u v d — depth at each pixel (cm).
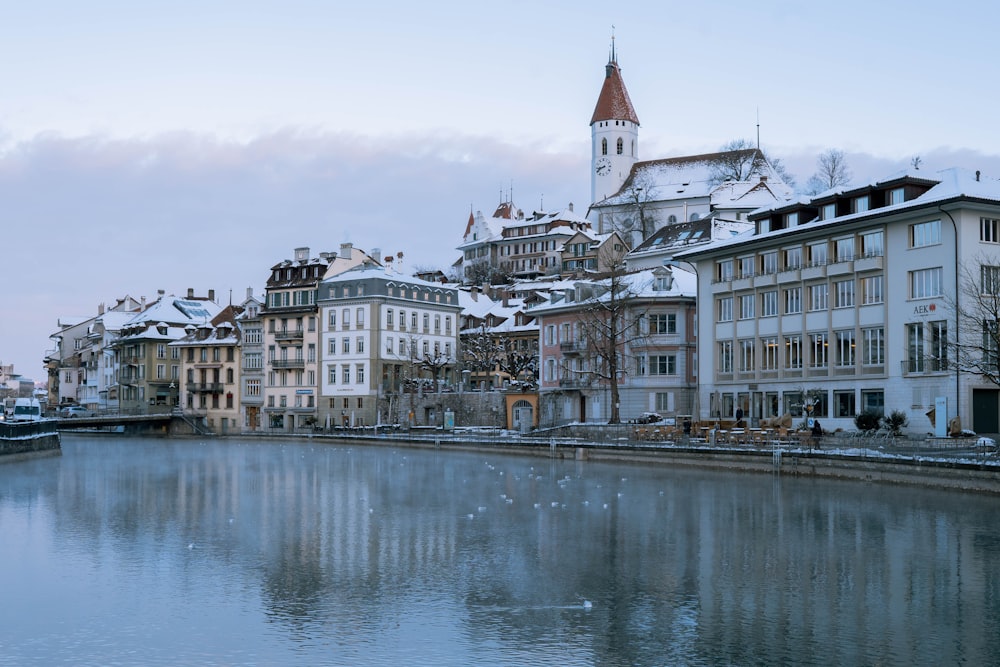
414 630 2638
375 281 14450
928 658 2405
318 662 2395
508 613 2802
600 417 10719
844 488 5544
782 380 8506
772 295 8688
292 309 15300
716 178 19375
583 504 5041
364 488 6031
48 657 2430
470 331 15812
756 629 2641
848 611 2816
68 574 3288
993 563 3434
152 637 2586
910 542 3819
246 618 2748
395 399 13875
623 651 2464
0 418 13600
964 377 6919
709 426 8119
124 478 6888
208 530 4203
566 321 11281
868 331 7738
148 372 17412
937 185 7412
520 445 9225
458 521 4459
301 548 3750
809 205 8525
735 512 4662
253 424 15850
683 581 3178
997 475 4956
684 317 10244
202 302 19388
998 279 6719
